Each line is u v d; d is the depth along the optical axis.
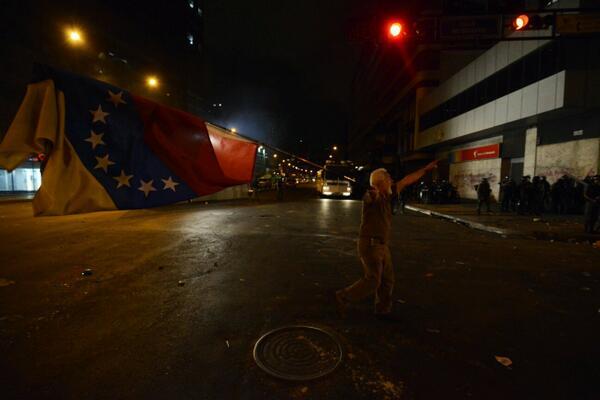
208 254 6.77
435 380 2.61
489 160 22.58
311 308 4.04
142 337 3.29
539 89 15.20
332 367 2.75
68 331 3.41
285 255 6.73
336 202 22.14
